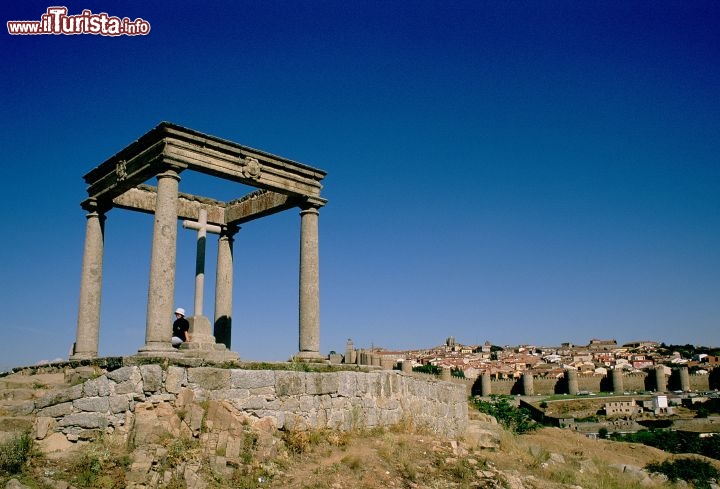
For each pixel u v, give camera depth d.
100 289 21.98
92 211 22.23
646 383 163.00
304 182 22.47
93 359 16.55
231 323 25.61
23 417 14.05
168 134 18.53
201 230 21.91
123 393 14.48
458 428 25.94
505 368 184.88
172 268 17.67
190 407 14.76
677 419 116.94
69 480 11.88
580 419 119.69
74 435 14.15
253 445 15.05
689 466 32.94
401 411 21.33
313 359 20.59
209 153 19.53
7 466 11.88
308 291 21.69
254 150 20.78
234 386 16.20
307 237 22.22
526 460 21.58
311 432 17.14
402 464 16.23
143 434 13.61
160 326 16.91
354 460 15.46
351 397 19.19
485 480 16.56
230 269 26.02
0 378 18.62
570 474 20.86
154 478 12.41
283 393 17.19
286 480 14.02
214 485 12.90
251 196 25.12
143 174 19.48
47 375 17.72
